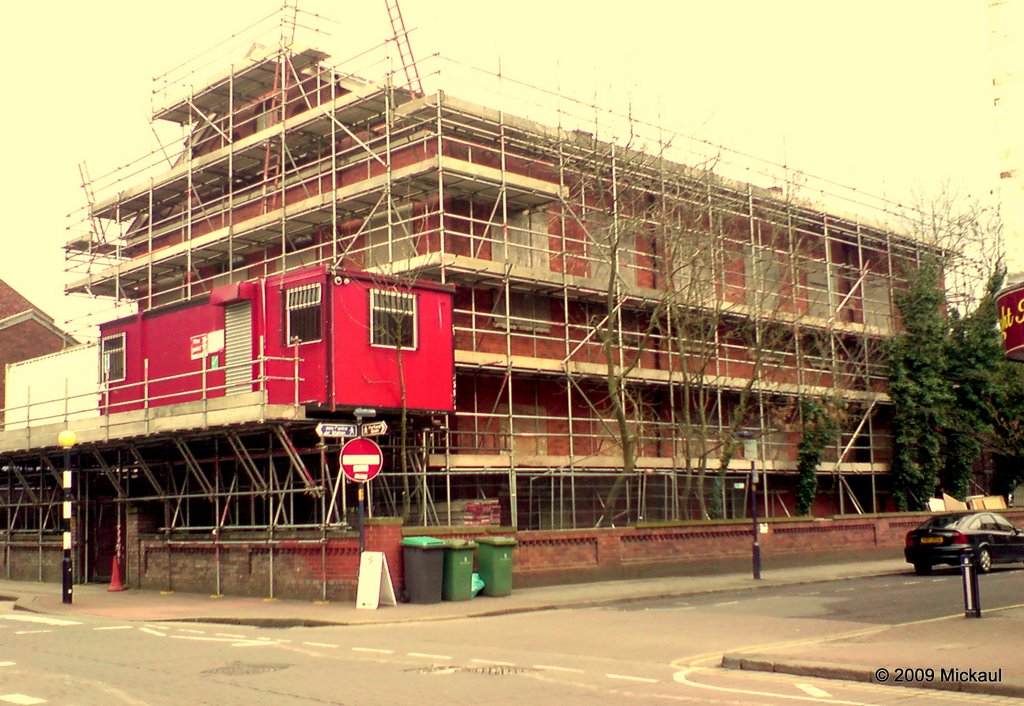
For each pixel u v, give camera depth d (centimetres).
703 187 3528
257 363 2486
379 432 2195
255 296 2603
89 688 1170
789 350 4000
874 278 4534
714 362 3691
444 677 1241
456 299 3088
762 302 3516
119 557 2834
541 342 3266
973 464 4694
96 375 3416
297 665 1348
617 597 2316
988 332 4400
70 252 4441
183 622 2028
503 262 3095
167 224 4275
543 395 3275
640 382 3406
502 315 3134
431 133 3036
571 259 3362
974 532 2891
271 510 2409
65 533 2370
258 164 3803
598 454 3231
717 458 3647
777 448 3978
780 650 1423
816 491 4081
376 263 2836
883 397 4256
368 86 3120
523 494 3189
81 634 1745
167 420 2461
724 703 1057
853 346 4366
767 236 3978
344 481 2338
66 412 2884
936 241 4538
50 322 5222
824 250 4284
